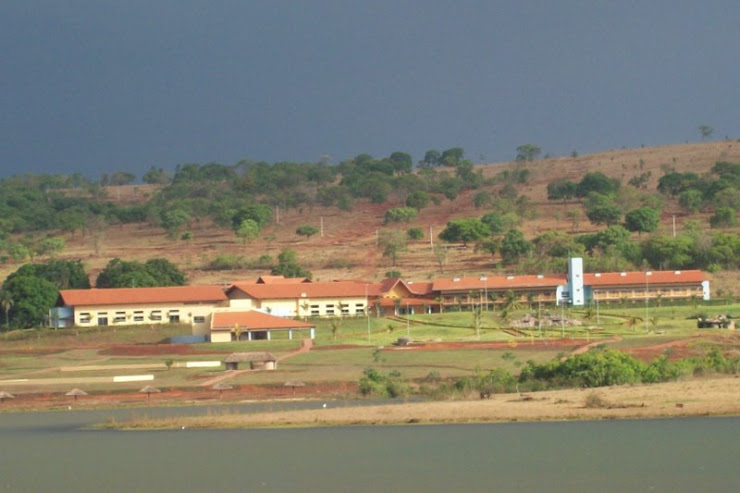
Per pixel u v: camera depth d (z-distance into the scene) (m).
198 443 125.88
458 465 106.50
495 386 172.25
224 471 107.56
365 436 126.81
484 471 103.31
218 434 133.25
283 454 115.81
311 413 147.25
